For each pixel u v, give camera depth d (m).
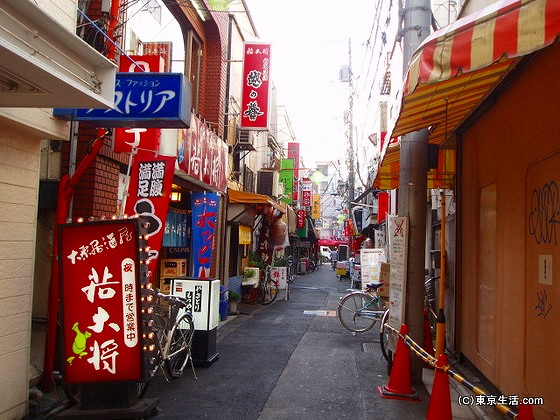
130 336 5.00
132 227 5.02
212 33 12.93
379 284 10.45
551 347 4.23
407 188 6.73
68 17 5.46
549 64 4.36
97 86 3.93
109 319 5.01
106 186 7.25
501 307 5.70
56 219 5.65
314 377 6.77
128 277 5.02
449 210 9.39
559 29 2.55
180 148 8.39
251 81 13.82
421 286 6.62
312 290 22.14
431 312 8.48
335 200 63.91
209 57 13.18
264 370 7.11
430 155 6.85
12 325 4.84
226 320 12.15
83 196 6.85
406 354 6.01
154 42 9.11
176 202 11.55
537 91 4.65
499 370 5.71
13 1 2.99
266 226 18.27
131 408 4.99
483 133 6.73
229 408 5.43
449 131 8.08
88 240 5.05
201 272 10.00
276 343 9.16
